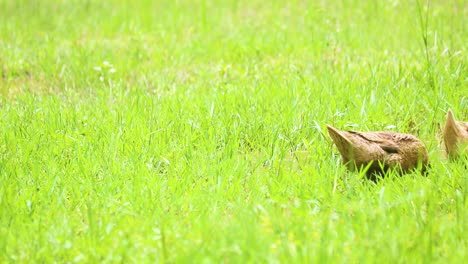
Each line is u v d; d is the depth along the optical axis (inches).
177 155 767.7
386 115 861.2
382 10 1250.0
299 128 824.9
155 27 1309.1
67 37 1269.7
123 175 721.0
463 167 729.0
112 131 818.8
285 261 545.3
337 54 1077.8
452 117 743.1
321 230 601.0
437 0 1291.8
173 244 588.7
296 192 688.4
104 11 1432.1
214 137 805.9
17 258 582.9
